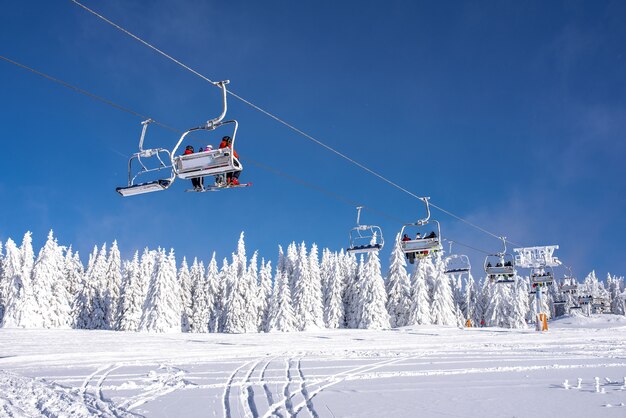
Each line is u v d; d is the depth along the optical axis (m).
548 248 45.47
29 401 9.41
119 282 69.81
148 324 51.50
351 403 8.95
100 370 14.23
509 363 15.30
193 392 10.38
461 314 72.31
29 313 52.09
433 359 16.78
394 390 10.30
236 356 18.50
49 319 54.19
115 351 19.33
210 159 14.38
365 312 54.34
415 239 27.14
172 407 8.81
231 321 62.22
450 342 25.42
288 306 57.72
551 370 13.52
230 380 12.09
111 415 8.21
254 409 8.59
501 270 37.56
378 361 16.30
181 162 14.70
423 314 55.69
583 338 27.89
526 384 10.91
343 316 64.69
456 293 79.12
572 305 81.69
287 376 12.76
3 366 15.31
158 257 53.97
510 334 32.66
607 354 18.28
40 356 17.27
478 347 22.22
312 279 61.62
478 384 10.98
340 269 71.38
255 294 65.75
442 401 9.01
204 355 18.84
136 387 11.12
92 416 8.15
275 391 10.40
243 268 65.75
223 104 14.27
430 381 11.55
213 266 74.12
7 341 23.81
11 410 8.59
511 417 7.69
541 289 45.44
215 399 9.54
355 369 14.11
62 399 9.61
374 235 24.56
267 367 14.76
